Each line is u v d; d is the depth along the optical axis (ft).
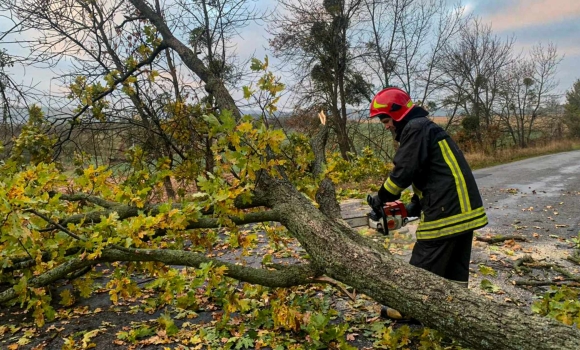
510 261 14.16
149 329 9.79
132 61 17.85
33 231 8.72
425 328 8.57
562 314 8.30
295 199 9.65
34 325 10.31
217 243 17.24
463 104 77.66
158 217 8.66
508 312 6.24
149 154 19.29
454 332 6.48
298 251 15.61
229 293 9.07
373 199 9.43
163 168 14.65
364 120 52.54
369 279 7.45
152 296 11.91
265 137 8.88
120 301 11.65
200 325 9.97
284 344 8.93
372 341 9.14
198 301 11.12
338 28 49.32
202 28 23.26
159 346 9.16
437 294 6.76
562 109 117.29
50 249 9.36
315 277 9.11
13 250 9.29
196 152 17.26
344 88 54.65
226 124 8.74
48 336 9.76
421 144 8.82
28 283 9.21
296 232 8.99
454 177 8.74
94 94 17.28
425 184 9.14
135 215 10.78
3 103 17.98
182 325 9.98
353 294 11.15
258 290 10.16
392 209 9.33
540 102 101.55
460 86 74.64
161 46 17.65
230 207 9.42
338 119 50.29
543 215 21.45
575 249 15.62
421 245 9.29
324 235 8.43
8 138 18.10
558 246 16.07
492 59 79.36
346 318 10.07
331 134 51.34
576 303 8.35
